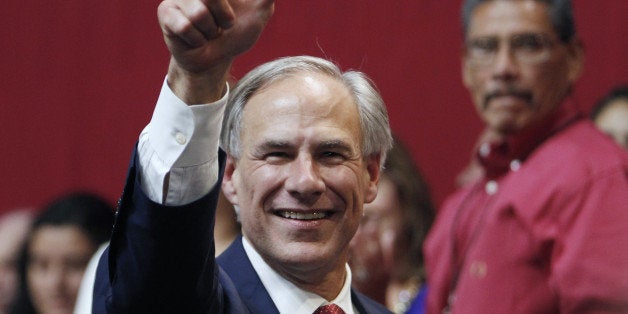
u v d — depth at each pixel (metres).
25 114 21.02
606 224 12.04
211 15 7.20
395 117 20.20
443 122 20.08
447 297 14.02
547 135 13.31
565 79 13.49
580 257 11.94
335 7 20.11
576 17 20.23
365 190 9.84
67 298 15.48
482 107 13.66
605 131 17.73
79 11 20.92
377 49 20.14
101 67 20.89
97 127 20.91
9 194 21.02
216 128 7.84
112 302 7.94
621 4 20.11
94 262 14.08
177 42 7.32
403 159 15.35
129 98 20.83
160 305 7.86
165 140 7.82
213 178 7.93
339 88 9.43
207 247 7.90
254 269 9.45
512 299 12.32
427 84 20.11
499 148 13.59
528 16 13.38
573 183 12.29
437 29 20.11
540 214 12.34
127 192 7.87
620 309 11.76
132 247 7.76
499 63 13.39
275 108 9.18
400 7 20.17
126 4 20.81
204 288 7.98
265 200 9.13
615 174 12.31
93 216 15.69
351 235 9.34
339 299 9.73
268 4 7.41
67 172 20.95
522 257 12.36
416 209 15.15
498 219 12.65
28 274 15.67
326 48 20.09
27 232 15.90
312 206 9.08
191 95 7.73
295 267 9.20
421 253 15.20
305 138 9.09
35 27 21.00
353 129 9.35
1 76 21.02
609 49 20.09
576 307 11.88
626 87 18.25
